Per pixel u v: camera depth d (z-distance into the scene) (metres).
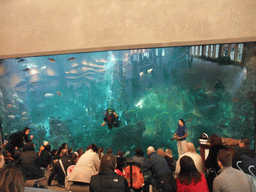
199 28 6.57
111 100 11.94
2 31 8.18
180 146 7.55
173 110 10.91
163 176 3.62
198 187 2.80
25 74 10.45
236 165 3.79
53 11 7.73
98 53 11.38
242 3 6.27
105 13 7.28
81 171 4.30
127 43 7.13
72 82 11.58
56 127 11.67
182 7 6.66
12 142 6.00
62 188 5.27
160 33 6.86
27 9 7.93
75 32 7.57
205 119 9.20
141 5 6.97
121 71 11.41
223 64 8.09
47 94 11.29
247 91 7.68
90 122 12.11
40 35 7.88
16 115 10.39
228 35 6.40
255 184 2.78
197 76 9.16
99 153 5.68
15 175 1.59
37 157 4.59
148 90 11.25
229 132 8.39
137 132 11.84
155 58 10.48
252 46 7.27
